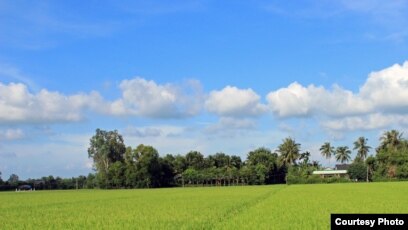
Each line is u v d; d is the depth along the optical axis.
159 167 150.38
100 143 163.88
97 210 39.94
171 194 75.25
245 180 156.62
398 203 39.62
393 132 150.38
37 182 159.25
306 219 27.25
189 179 157.12
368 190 70.25
